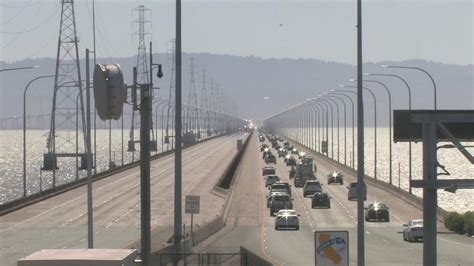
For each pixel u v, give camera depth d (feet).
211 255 313.94
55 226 530.68
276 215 554.46
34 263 168.35
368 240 464.65
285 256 384.27
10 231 506.48
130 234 476.13
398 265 352.90
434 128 209.67
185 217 568.41
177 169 327.26
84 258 169.78
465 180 207.72
